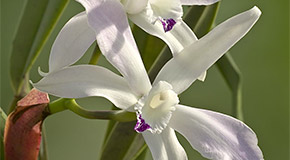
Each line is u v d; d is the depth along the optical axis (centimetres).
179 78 51
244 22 50
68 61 49
